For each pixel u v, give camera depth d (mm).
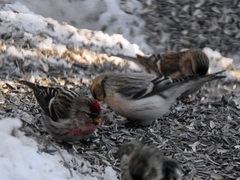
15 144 9805
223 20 17734
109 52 15094
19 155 9609
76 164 10148
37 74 13539
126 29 17234
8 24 14547
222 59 16203
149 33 17297
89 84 13680
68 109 10312
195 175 10555
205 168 10750
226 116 12422
